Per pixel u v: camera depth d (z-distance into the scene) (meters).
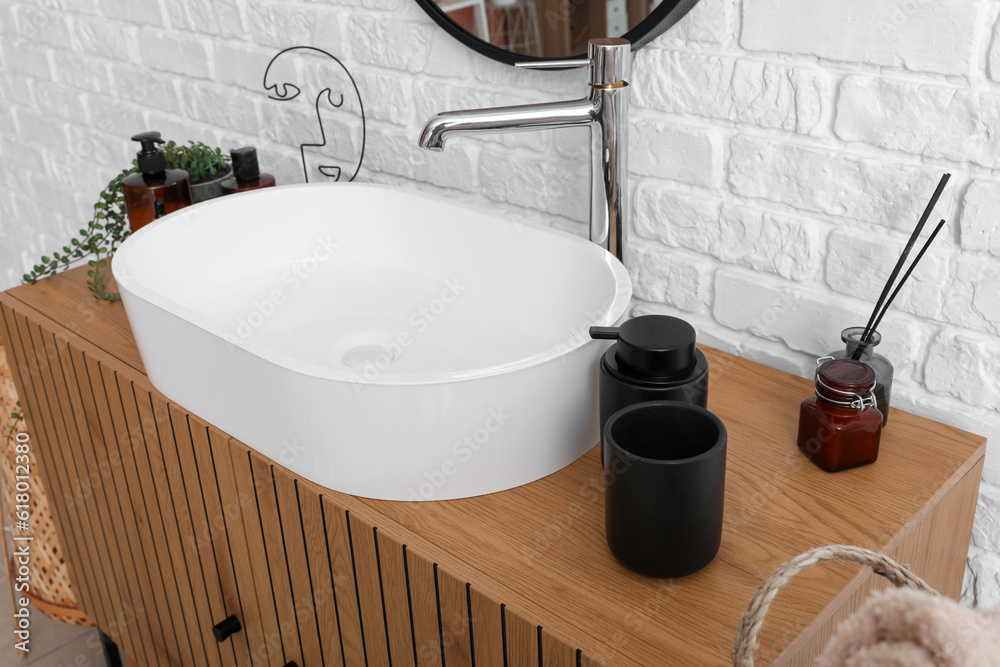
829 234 1.01
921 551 0.87
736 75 1.01
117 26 1.74
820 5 0.93
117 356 1.15
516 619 0.73
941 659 0.55
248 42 1.53
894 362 1.02
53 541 1.61
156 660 1.42
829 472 0.88
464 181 1.35
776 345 1.11
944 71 0.88
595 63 0.97
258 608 1.08
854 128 0.96
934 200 0.87
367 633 0.92
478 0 1.19
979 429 0.98
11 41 2.01
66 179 2.08
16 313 1.28
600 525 0.83
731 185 1.07
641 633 0.71
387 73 1.36
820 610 0.72
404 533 0.83
